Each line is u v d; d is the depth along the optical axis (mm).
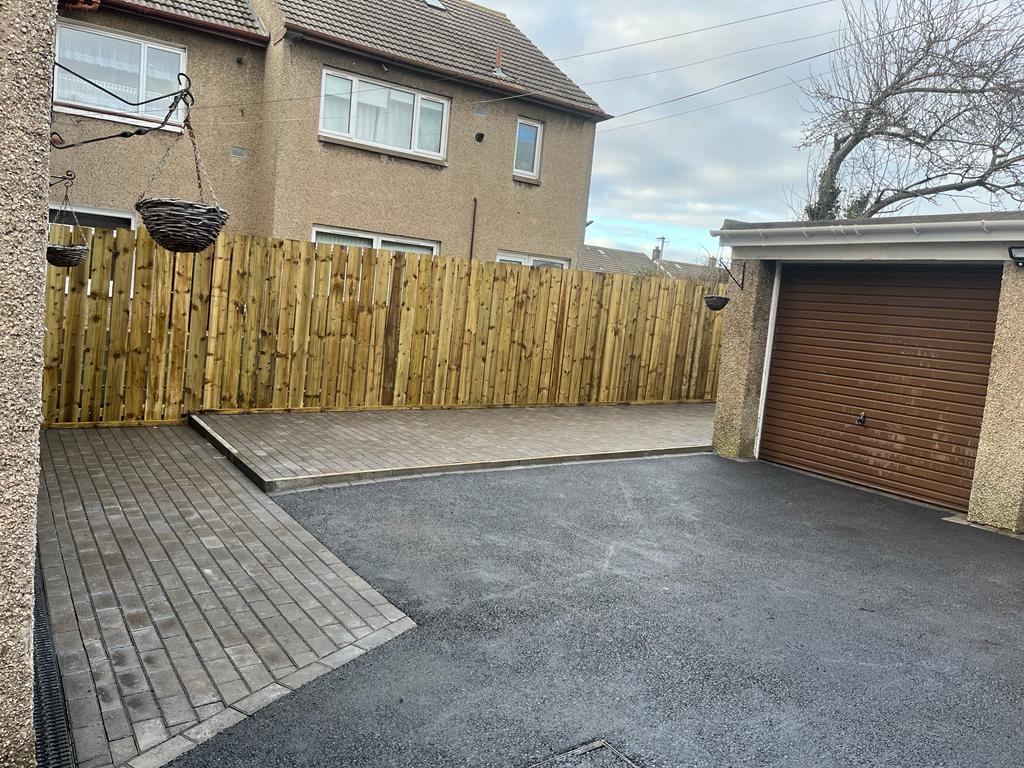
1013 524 6203
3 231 2094
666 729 3006
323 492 6043
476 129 13273
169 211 4133
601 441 8602
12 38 2053
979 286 6801
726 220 8594
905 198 15680
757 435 8836
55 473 6031
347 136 11953
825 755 2887
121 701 2990
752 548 5375
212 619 3746
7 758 2258
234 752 2721
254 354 8500
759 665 3594
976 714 3250
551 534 5391
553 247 14625
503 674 3383
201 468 6504
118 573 4215
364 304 9125
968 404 6879
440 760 2730
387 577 4426
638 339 11492
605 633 3848
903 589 4734
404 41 12703
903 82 14938
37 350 2189
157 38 10727
